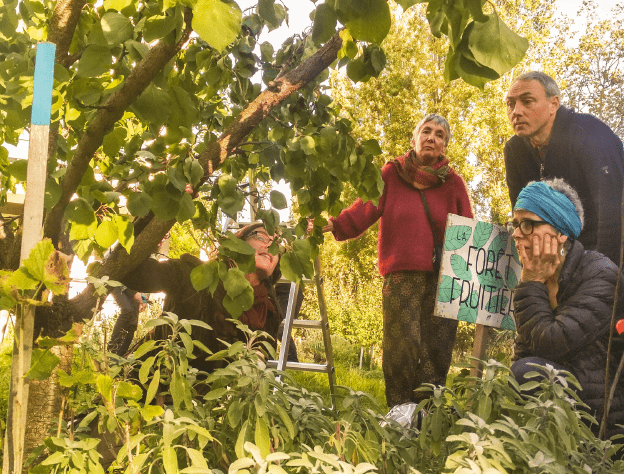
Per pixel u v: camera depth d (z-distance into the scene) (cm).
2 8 158
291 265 158
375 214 333
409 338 316
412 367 317
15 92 125
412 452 142
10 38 160
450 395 155
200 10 75
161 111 122
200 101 179
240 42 155
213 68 156
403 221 323
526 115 257
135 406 110
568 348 196
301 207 174
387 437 140
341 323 1261
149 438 119
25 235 95
